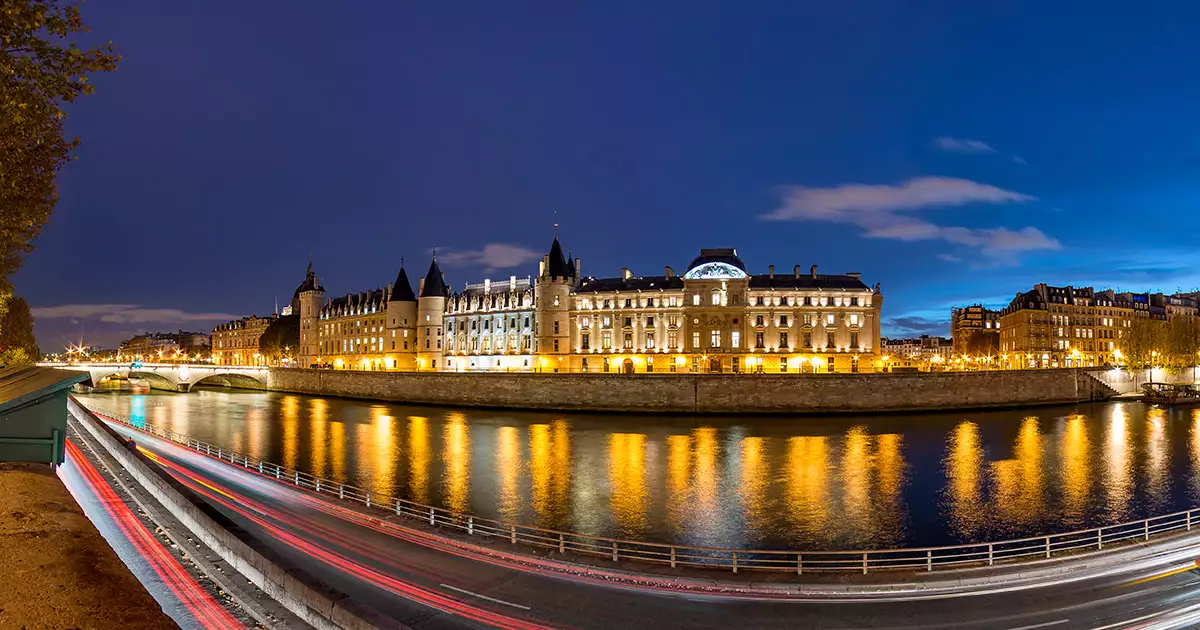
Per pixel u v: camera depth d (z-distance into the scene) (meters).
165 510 30.59
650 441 80.88
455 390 123.62
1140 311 199.50
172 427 92.75
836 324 130.50
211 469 53.16
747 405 107.25
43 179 24.50
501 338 155.38
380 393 135.12
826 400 107.00
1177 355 137.12
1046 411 111.00
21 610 17.64
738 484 57.56
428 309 168.25
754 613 23.77
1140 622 23.25
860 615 23.67
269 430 90.12
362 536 32.44
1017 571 27.34
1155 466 65.00
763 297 132.62
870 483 58.06
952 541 43.47
